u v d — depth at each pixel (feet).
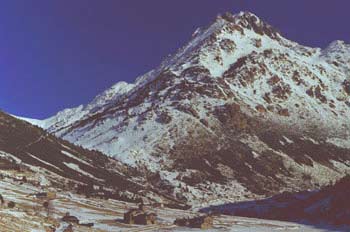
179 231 482.28
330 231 563.89
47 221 402.72
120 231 439.63
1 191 526.57
